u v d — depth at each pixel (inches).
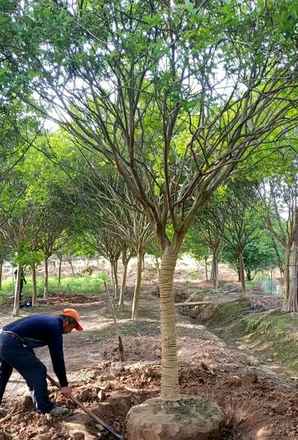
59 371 256.5
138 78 241.3
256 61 197.2
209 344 457.1
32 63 203.6
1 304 900.0
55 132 509.0
